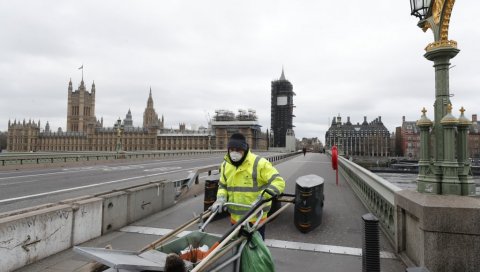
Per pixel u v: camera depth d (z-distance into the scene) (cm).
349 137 17650
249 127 15738
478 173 5125
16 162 2734
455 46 482
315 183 762
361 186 1155
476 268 416
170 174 2431
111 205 710
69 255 548
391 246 616
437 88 500
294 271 505
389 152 17375
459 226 421
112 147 18338
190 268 319
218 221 828
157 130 17900
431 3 513
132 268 278
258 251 376
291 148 16200
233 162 421
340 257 571
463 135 486
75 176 2238
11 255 472
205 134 16900
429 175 502
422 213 439
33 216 510
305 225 720
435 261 430
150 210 877
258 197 387
